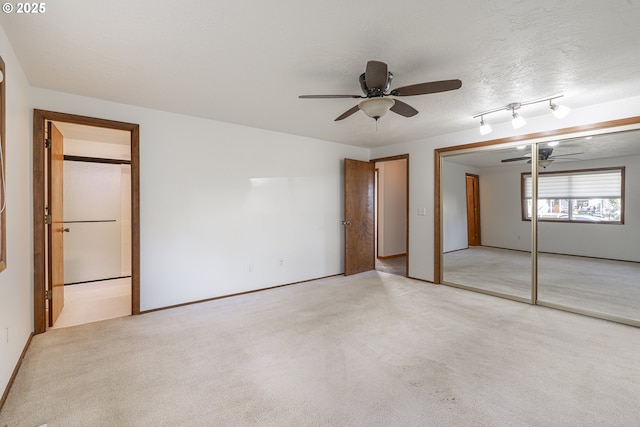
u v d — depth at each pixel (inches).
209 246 144.5
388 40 75.0
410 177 188.4
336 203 199.3
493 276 176.2
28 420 62.7
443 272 177.0
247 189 157.0
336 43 76.5
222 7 62.1
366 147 211.8
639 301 134.3
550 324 115.0
